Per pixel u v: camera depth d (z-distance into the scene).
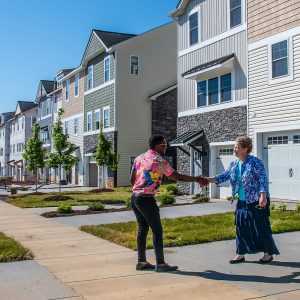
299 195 16.55
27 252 8.10
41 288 5.93
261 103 17.98
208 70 20.12
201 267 7.01
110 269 6.96
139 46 32.72
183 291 5.73
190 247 8.68
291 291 5.66
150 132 32.81
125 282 6.19
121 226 11.47
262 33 18.05
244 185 7.05
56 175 46.84
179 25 23.89
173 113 33.47
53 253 8.27
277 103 17.22
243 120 19.02
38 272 6.82
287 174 17.02
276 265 7.03
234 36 19.69
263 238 7.12
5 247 8.55
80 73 38.81
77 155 39.03
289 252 7.98
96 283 6.16
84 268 7.05
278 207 13.78
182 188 23.11
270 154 17.75
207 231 10.12
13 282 6.25
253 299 5.36
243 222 7.17
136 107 32.53
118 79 32.03
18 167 64.31
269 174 17.80
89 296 5.55
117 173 31.64
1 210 17.12
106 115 33.34
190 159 22.50
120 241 9.29
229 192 20.17
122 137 31.97
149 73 33.00
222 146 20.66
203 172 21.53
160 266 6.73
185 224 11.41
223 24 20.45
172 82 33.66
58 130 25.84
